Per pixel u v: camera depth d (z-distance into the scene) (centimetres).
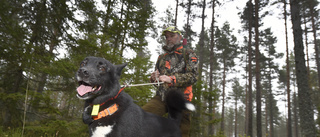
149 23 799
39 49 500
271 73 3047
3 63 486
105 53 526
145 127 169
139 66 570
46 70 470
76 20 568
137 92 500
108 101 163
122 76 560
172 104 204
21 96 449
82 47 540
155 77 236
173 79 213
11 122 488
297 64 836
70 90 561
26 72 473
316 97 1884
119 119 157
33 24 521
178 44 238
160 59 249
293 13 892
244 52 2808
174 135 189
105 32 679
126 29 693
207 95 671
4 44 425
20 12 485
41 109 463
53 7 534
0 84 518
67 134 512
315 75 2534
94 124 159
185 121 226
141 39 729
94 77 155
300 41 847
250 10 1605
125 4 814
